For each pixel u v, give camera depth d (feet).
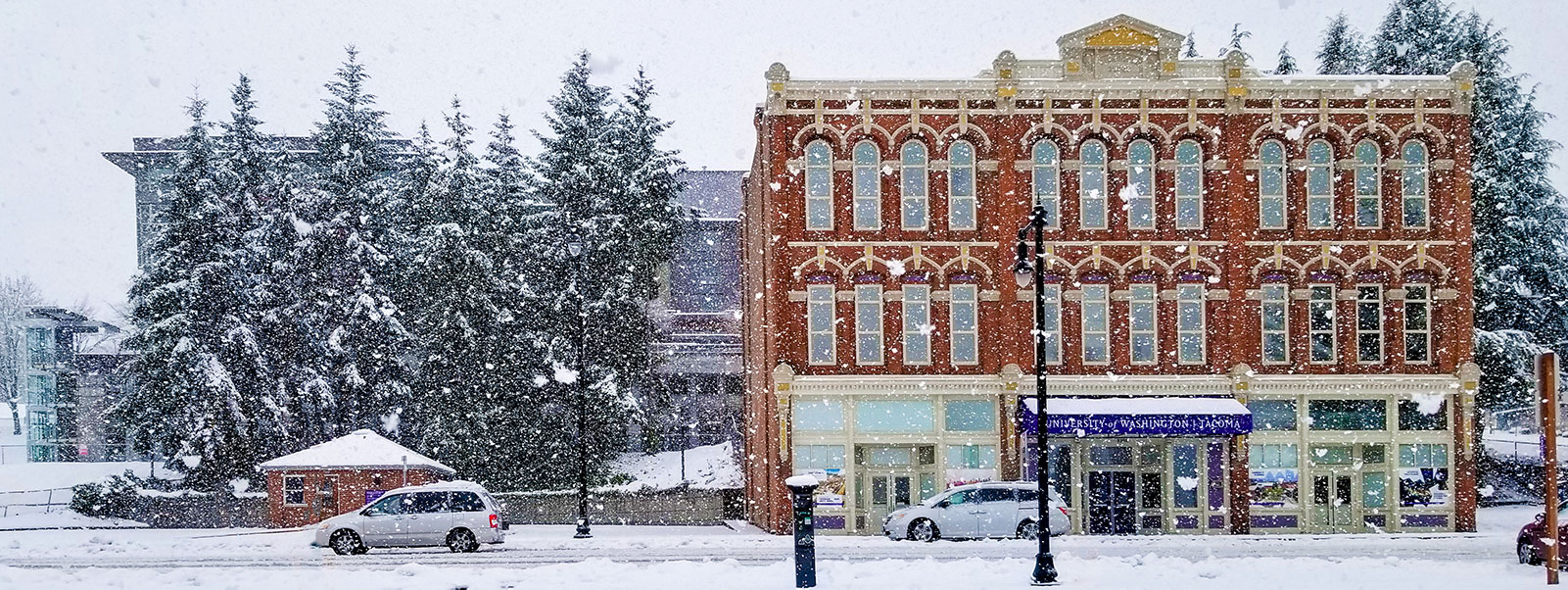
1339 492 140.56
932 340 139.85
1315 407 141.08
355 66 187.32
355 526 110.32
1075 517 138.72
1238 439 138.92
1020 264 87.76
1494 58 172.65
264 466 153.07
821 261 139.03
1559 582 71.15
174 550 114.62
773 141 138.92
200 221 175.01
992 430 139.85
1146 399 138.00
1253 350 140.26
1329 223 140.87
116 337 230.07
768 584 77.30
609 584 78.07
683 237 213.87
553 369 171.94
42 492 187.11
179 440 168.86
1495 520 150.82
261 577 82.84
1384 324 140.87
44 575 84.23
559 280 178.91
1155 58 140.77
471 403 175.32
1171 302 139.85
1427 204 141.08
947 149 139.95
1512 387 167.94
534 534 138.62
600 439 175.83
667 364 199.41
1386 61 175.01
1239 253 139.13
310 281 180.04
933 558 100.63
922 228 140.15
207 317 173.99
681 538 128.57
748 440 169.17
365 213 185.06
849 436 138.92
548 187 183.62
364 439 156.76
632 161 184.44
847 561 94.53
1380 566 85.71
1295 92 139.95
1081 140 140.26
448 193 182.91
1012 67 139.03
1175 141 140.26
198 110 179.52
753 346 162.91
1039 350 85.35
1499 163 170.19
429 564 98.07
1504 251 170.71
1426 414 141.18
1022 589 74.54
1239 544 116.47
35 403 238.07
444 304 177.37
